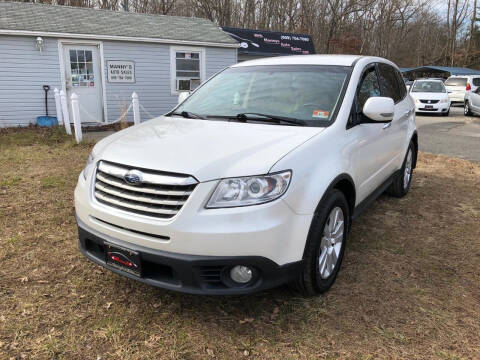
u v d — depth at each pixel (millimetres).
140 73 13172
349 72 3805
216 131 3131
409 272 3543
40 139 9211
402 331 2764
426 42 54156
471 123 14969
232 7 31328
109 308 2947
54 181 5809
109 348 2553
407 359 2514
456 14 48344
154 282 2654
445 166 7684
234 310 2959
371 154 3854
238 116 3506
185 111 3906
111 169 2785
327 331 2750
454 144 10320
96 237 2826
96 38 12086
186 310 2949
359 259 3758
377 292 3215
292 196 2627
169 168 2564
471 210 5168
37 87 11742
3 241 3887
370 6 36688
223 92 4012
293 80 3846
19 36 11180
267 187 2541
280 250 2613
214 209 2479
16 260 3549
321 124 3297
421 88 18484
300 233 2705
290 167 2656
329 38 34344
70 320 2799
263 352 2551
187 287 2566
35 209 4734
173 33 13773
